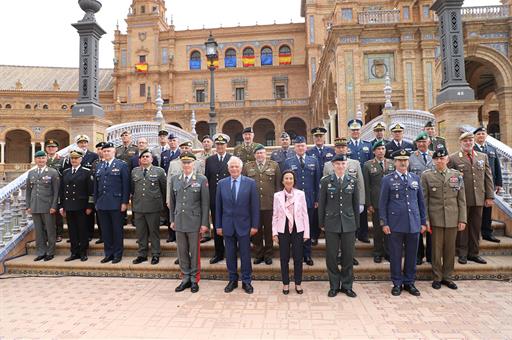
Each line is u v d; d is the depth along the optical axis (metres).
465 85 8.27
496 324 4.23
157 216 6.62
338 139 6.27
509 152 7.34
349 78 21.36
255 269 6.14
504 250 6.49
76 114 8.90
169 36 48.75
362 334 4.04
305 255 6.30
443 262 5.69
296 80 48.16
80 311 4.76
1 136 42.72
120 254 6.65
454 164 6.33
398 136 7.27
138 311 4.75
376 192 6.48
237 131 48.69
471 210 6.17
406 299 5.12
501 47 22.70
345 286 5.37
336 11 21.70
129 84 48.44
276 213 5.51
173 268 6.28
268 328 4.22
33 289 5.69
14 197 7.30
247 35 49.12
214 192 6.86
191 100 48.59
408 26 21.23
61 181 6.99
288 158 6.82
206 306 4.93
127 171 6.79
